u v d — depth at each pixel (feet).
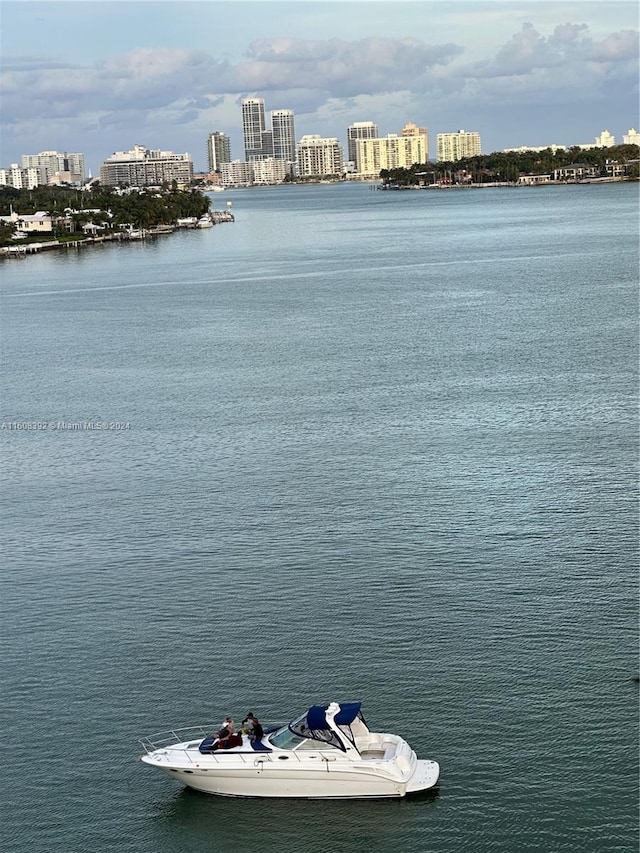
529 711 189.88
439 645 213.87
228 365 502.79
